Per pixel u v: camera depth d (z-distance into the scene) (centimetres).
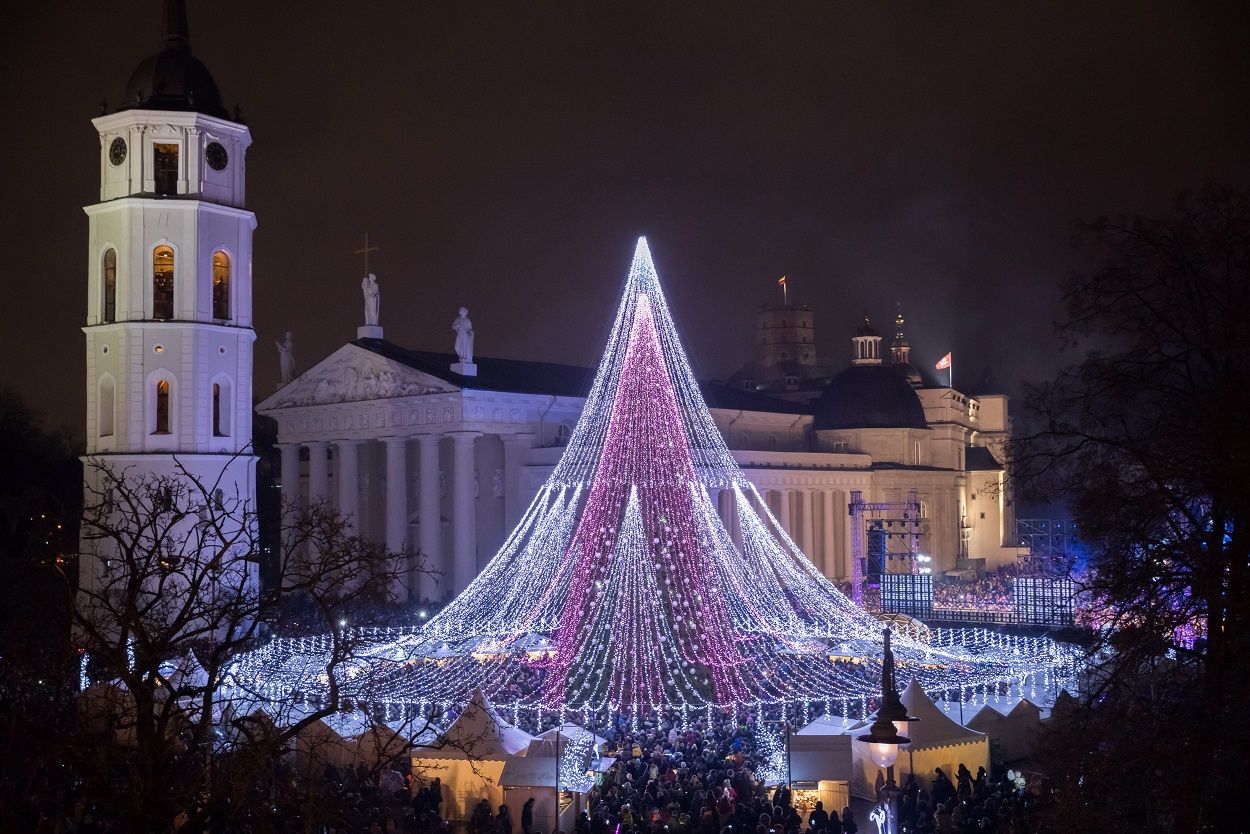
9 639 3198
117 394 8419
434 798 4638
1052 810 3341
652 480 8694
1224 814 3150
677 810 4312
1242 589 3103
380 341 13038
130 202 8350
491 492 12938
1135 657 3281
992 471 19312
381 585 3944
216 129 8631
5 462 11638
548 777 4838
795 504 14888
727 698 7062
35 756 2903
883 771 4744
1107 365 3522
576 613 8394
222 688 5516
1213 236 3338
